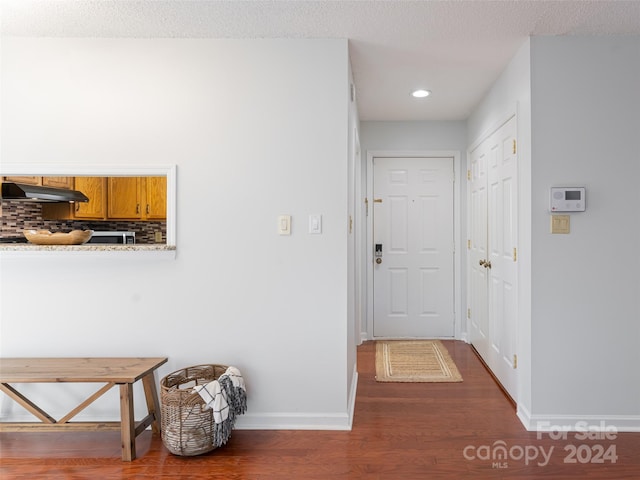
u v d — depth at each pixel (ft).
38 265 8.24
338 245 8.18
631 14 7.20
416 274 14.66
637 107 7.98
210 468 6.85
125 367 7.56
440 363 12.04
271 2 6.88
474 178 13.16
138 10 7.14
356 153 12.79
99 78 8.18
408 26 7.66
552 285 8.08
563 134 8.04
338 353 8.20
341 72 8.14
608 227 8.02
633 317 8.04
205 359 8.26
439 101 12.15
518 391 8.88
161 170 8.20
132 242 15.15
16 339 8.27
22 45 8.16
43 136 8.20
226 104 8.18
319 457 7.15
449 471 6.72
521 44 8.43
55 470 6.82
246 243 8.21
